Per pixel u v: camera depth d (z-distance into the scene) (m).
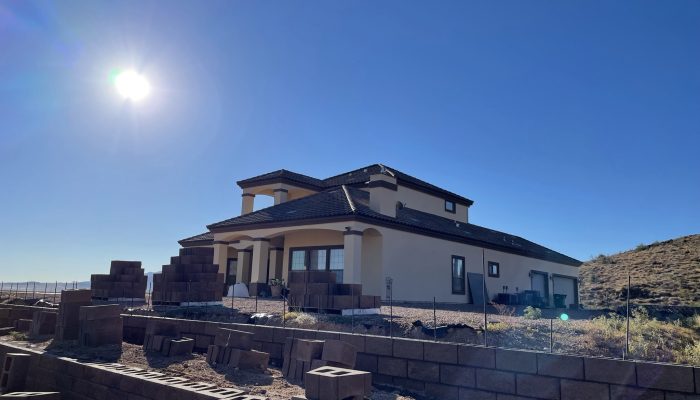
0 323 18.59
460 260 27.73
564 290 38.75
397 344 8.45
